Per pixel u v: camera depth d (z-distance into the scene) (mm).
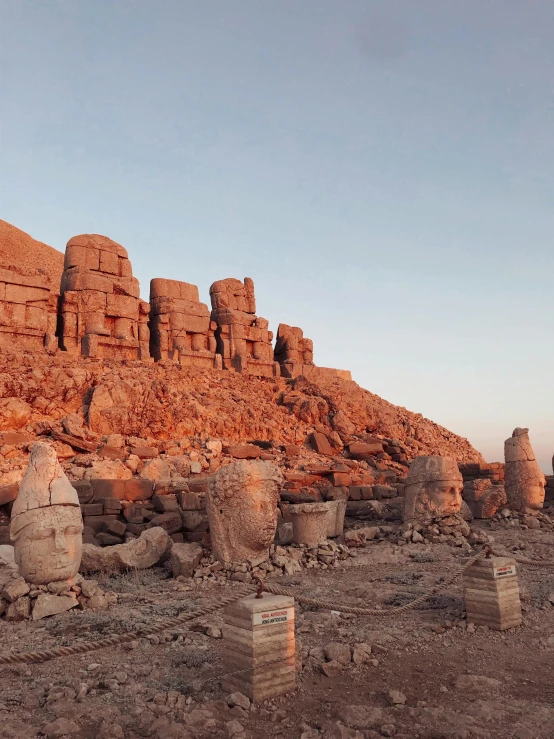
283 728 4316
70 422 15422
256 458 17062
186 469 14961
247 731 4246
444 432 25016
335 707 4680
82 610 7695
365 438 20594
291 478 15469
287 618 4938
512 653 5957
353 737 4121
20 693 4984
